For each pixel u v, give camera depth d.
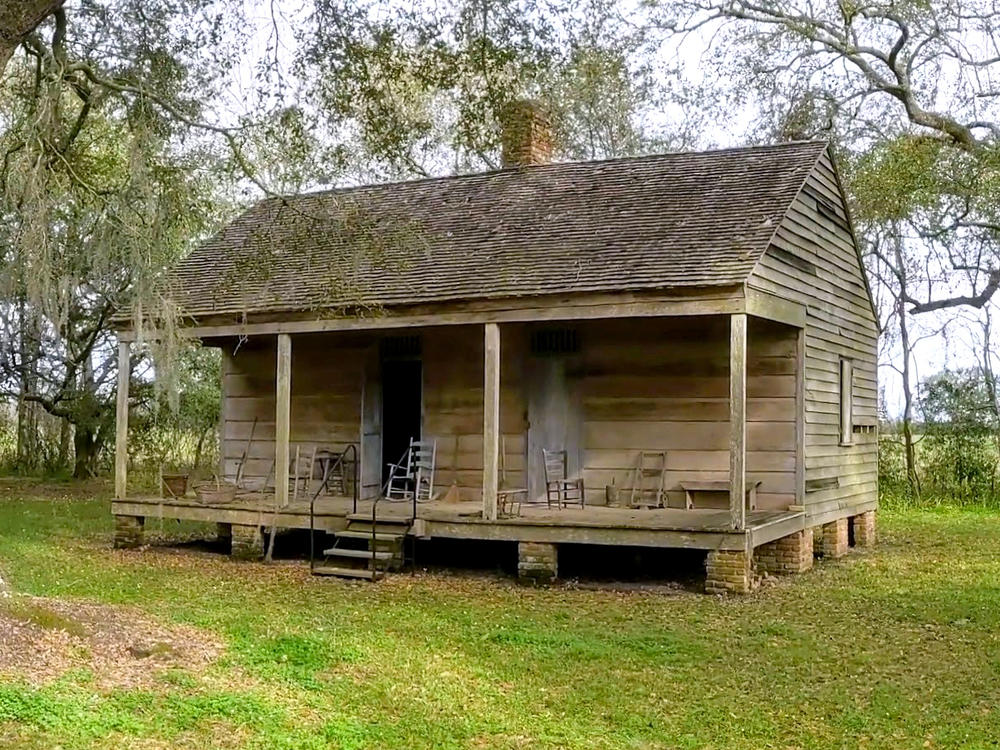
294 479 15.61
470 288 12.31
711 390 13.32
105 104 11.73
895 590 11.45
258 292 14.12
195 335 13.88
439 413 14.78
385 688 6.91
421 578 12.02
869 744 6.20
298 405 15.73
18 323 20.03
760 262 11.51
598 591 11.24
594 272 11.83
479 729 6.24
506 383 14.35
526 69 10.70
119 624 7.73
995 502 22.17
